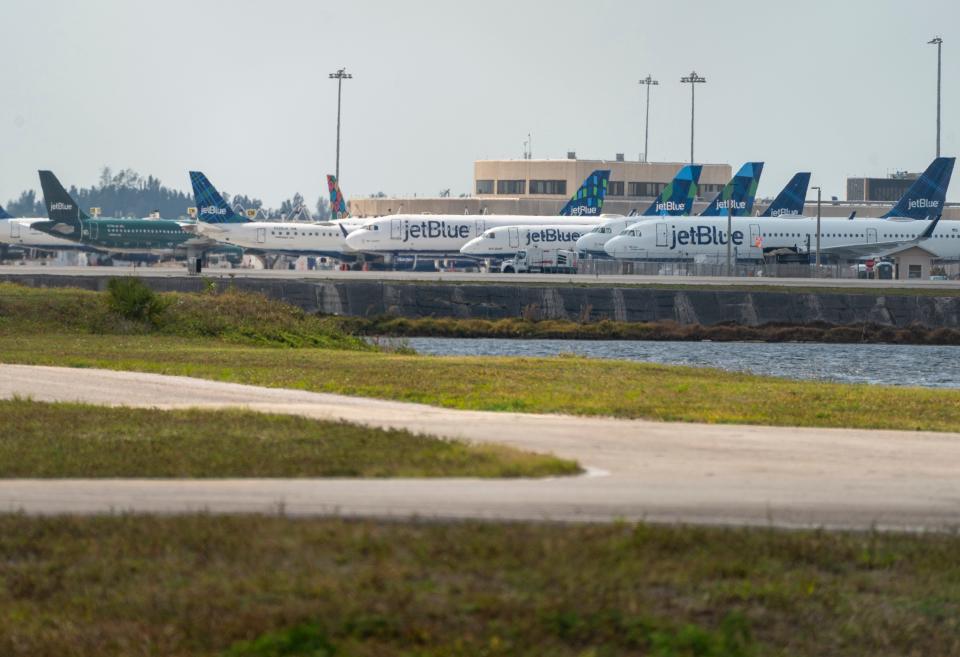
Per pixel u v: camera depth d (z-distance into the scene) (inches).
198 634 2193.7
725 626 2263.8
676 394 6215.6
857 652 2246.6
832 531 2878.9
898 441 4357.8
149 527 2790.4
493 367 7598.4
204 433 4215.1
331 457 3698.3
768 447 4114.2
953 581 2561.5
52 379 6437.0
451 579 2438.5
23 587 2445.9
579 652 2155.5
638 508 3048.7
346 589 2370.8
